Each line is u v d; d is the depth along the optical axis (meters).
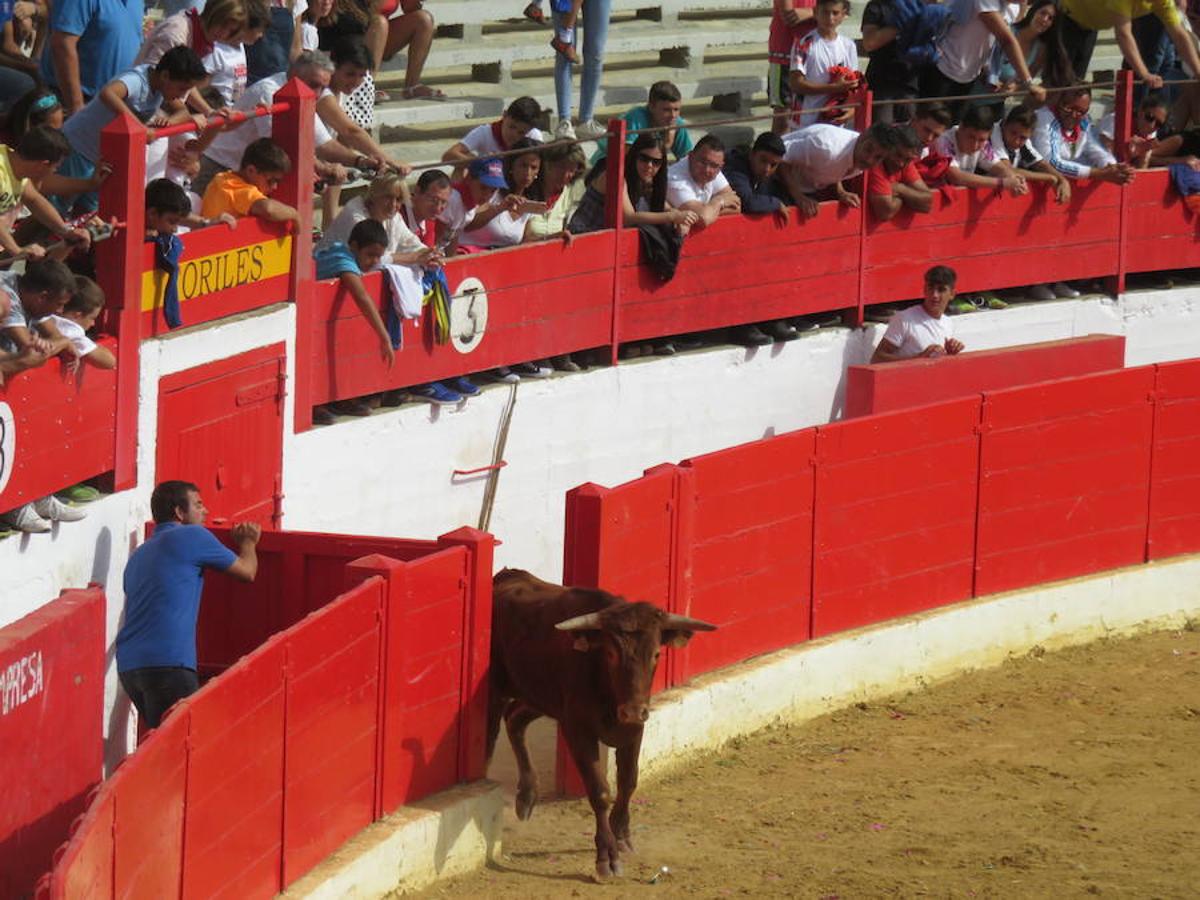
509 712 24.38
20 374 21.06
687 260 32.06
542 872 22.83
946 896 21.84
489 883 22.47
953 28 35.22
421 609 22.44
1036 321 36.94
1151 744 27.84
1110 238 37.97
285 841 20.17
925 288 34.25
